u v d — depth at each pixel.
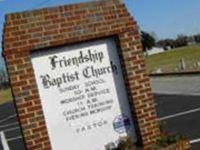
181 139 11.75
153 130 11.73
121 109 11.56
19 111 10.66
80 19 11.20
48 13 10.96
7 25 10.66
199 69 50.56
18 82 10.67
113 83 11.52
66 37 11.03
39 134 10.77
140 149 11.30
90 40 11.32
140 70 11.63
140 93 11.61
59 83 11.05
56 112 11.00
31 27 10.79
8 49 10.61
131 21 11.63
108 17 11.44
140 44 11.67
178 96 30.98
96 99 11.34
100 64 11.41
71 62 11.16
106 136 11.39
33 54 10.89
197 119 20.27
